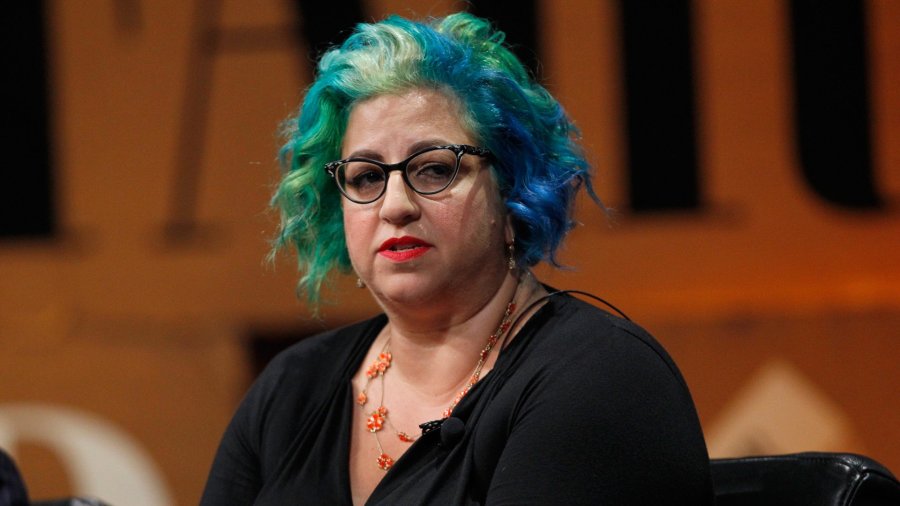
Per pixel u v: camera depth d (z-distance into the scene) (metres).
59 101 10.86
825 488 4.97
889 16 10.33
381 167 4.88
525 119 5.10
